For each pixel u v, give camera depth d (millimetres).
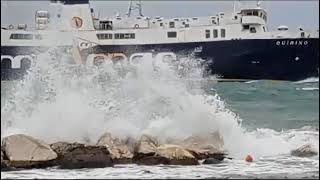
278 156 77500
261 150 81750
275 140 87938
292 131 111562
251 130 100500
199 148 74500
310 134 101688
